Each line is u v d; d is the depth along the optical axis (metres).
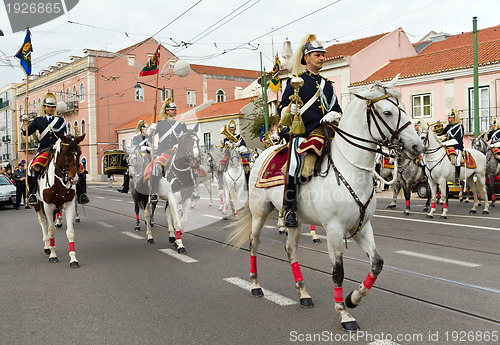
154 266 7.36
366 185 4.51
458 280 6.02
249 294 5.68
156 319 4.85
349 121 4.58
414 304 5.11
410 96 25.41
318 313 4.92
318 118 4.91
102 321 4.82
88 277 6.73
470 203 15.48
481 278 6.09
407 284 5.90
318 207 4.59
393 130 4.27
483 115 22.50
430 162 11.87
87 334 4.46
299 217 5.12
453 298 5.28
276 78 21.28
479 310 4.85
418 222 11.25
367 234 4.64
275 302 5.34
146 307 5.26
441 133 12.98
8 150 65.94
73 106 45.03
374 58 29.62
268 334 4.37
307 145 4.71
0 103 69.19
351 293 4.70
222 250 8.57
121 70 42.72
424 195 17.55
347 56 28.53
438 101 24.19
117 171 10.76
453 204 15.29
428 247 8.16
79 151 7.55
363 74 29.16
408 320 4.62
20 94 60.97
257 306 5.21
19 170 18.58
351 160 4.50
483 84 22.38
